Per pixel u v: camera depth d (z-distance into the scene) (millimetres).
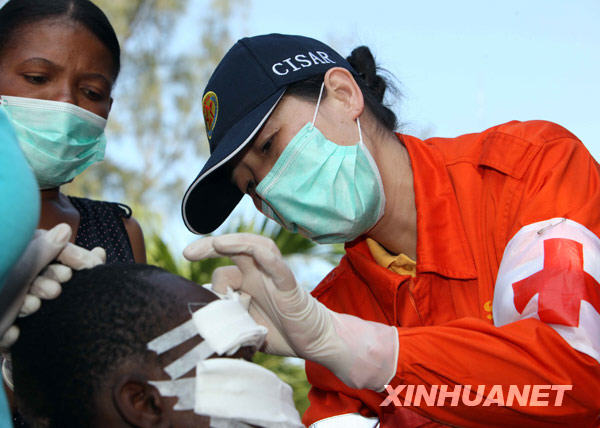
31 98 1823
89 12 1918
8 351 1211
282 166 1859
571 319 1439
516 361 1397
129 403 1058
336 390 2039
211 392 1062
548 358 1396
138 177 10992
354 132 1904
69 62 1850
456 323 1480
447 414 1466
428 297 1907
